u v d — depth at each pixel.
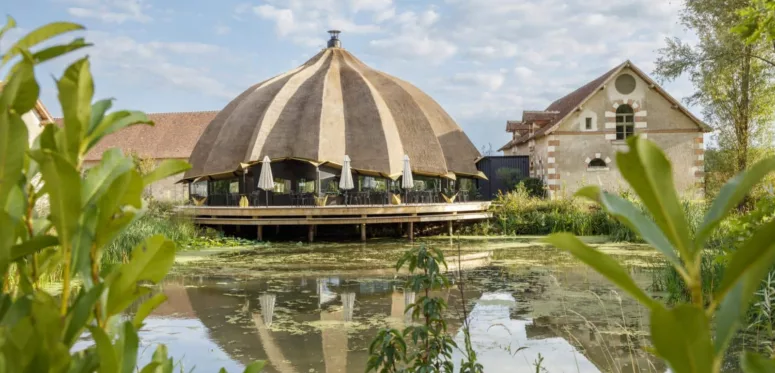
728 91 24.44
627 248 16.84
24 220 1.19
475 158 27.64
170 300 10.18
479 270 13.28
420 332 4.17
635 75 26.23
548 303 9.48
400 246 19.09
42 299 1.07
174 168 1.25
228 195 24.14
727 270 0.73
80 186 1.04
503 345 7.07
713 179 25.22
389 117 25.30
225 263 15.01
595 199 0.81
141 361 6.36
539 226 22.30
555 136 26.20
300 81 26.28
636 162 0.72
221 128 25.92
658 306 0.67
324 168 23.56
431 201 24.73
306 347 7.20
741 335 6.79
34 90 1.07
